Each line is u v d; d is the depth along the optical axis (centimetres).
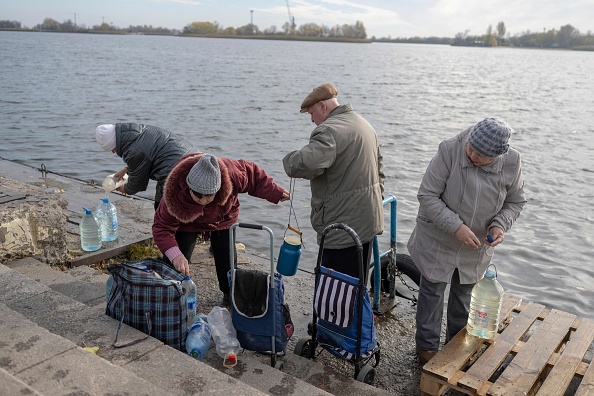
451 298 443
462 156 393
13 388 231
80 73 4244
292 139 1773
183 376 329
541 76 6544
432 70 7050
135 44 13625
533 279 742
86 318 390
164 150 524
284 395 350
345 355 402
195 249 655
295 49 13775
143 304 379
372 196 437
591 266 788
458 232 388
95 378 293
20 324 342
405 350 467
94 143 1566
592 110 2966
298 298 561
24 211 552
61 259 576
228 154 1519
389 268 554
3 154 1395
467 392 360
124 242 638
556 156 1580
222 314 418
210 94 3127
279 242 833
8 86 3067
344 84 4259
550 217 1003
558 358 392
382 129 2042
